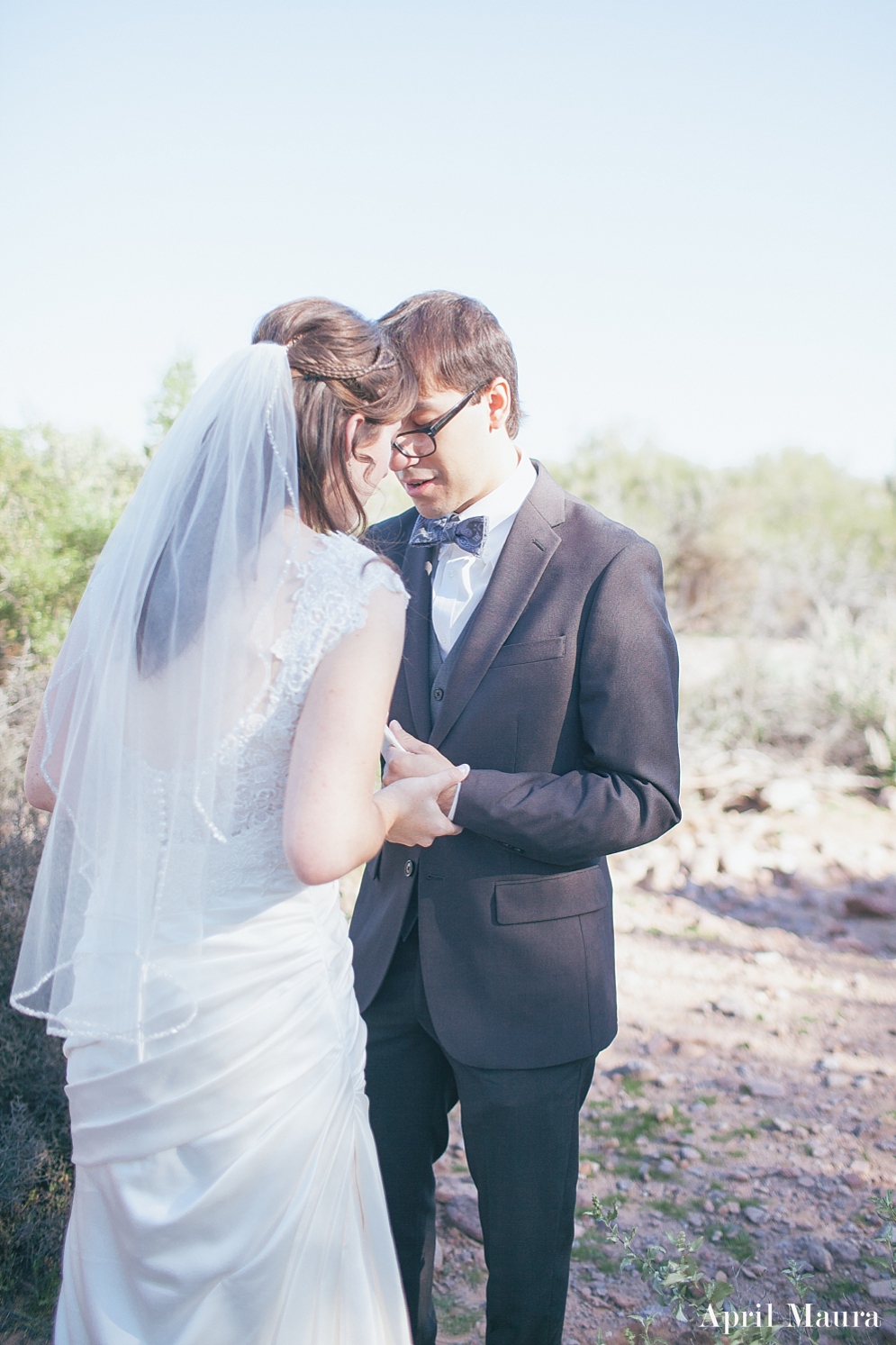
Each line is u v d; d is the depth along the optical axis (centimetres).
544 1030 190
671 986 414
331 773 133
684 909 488
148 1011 145
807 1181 287
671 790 188
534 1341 193
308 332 156
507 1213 189
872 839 554
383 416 158
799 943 454
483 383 195
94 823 149
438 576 214
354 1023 163
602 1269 254
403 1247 205
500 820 181
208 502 146
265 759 143
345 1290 153
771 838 559
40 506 452
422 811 171
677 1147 305
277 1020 148
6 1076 259
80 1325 150
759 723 695
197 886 144
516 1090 187
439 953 195
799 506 1293
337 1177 153
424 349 189
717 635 964
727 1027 380
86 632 159
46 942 162
